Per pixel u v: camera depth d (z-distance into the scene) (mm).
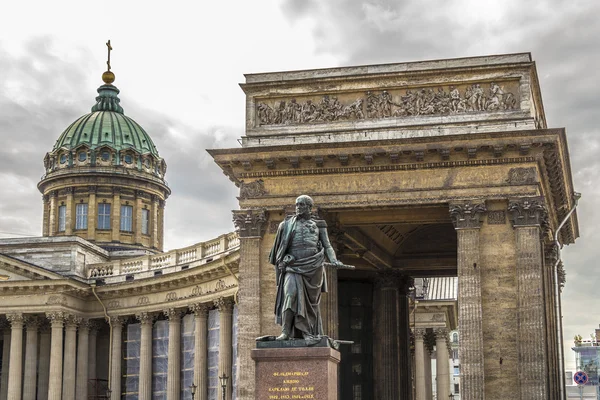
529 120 57125
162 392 89188
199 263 86875
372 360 71938
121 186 117500
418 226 69812
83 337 93875
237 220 59000
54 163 118750
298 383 30906
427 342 101625
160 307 88938
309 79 60000
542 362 53969
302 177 58812
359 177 58062
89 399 93812
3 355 95938
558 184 60688
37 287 91250
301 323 31922
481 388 54281
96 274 97500
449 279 100000
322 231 33000
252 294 58375
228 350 79938
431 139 56375
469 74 58219
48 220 118188
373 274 72938
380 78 59219
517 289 55156
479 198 56219
